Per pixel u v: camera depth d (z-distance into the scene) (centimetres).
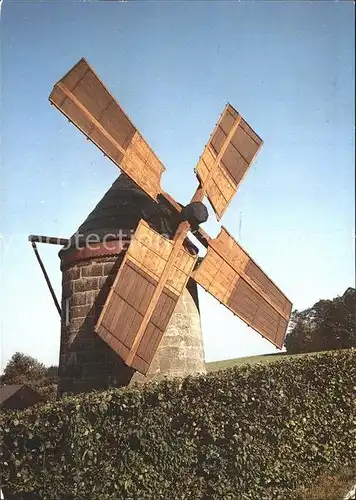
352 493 690
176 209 932
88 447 593
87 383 866
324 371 789
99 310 885
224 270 962
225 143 1049
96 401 602
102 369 867
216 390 662
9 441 582
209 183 998
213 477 650
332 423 780
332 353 809
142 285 834
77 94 850
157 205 940
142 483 605
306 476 745
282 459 722
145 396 620
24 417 590
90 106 866
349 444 782
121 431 605
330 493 696
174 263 876
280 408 725
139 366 816
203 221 909
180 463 629
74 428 590
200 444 646
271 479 709
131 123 922
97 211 971
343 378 794
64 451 591
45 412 595
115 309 795
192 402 644
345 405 791
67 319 922
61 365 899
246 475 673
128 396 612
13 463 578
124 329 803
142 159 924
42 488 584
